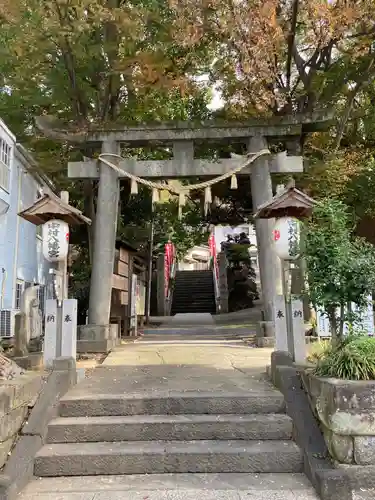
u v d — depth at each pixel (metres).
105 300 9.93
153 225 20.67
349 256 5.12
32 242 14.20
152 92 11.72
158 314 22.83
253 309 21.00
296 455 4.49
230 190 14.74
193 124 10.19
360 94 13.75
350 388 4.16
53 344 6.16
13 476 4.07
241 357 8.05
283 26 10.75
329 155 12.55
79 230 16.23
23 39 9.58
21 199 12.78
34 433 4.70
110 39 11.01
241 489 4.11
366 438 4.11
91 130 10.27
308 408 4.94
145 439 4.88
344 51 10.55
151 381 6.15
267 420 4.92
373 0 9.47
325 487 3.89
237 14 9.50
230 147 13.55
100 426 4.88
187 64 11.37
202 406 5.23
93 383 6.07
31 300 7.55
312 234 5.36
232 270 22.69
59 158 13.69
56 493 4.06
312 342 8.18
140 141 10.38
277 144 13.36
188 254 36.88
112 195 10.23
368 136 14.54
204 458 4.49
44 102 12.12
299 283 6.60
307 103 12.11
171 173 10.30
